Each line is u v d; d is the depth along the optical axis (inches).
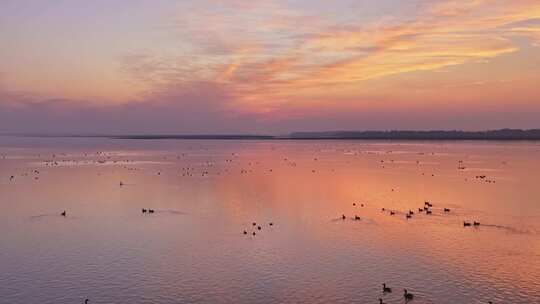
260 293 1633.9
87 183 4252.0
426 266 1878.7
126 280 1737.2
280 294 1626.5
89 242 2203.5
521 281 1724.9
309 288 1674.5
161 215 2797.7
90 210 2945.4
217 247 2132.1
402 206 3088.1
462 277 1764.3
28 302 1555.1
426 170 5595.5
